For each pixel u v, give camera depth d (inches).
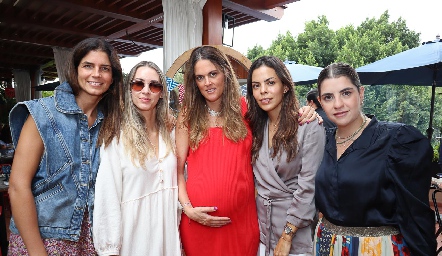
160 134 72.0
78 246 60.2
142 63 68.8
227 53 107.5
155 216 67.4
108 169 62.1
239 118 77.1
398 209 54.4
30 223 54.9
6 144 255.3
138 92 66.5
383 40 721.0
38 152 56.2
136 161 65.2
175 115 89.4
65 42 397.7
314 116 71.1
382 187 55.0
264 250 76.0
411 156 54.2
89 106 62.7
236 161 74.0
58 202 57.8
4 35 357.7
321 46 743.1
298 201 68.8
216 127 77.7
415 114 476.7
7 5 282.5
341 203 58.2
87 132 61.5
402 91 492.7
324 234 62.1
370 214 55.9
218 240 73.7
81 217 60.0
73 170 59.1
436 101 466.0
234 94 77.6
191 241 75.5
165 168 69.5
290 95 72.6
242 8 230.8
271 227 74.0
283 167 71.6
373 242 55.9
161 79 70.6
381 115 498.6
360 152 57.5
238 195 73.1
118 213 62.2
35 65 586.6
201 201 73.3
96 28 339.0
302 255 72.4
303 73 254.7
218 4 194.9
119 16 275.7
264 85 70.7
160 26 305.6
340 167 58.9
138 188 65.2
